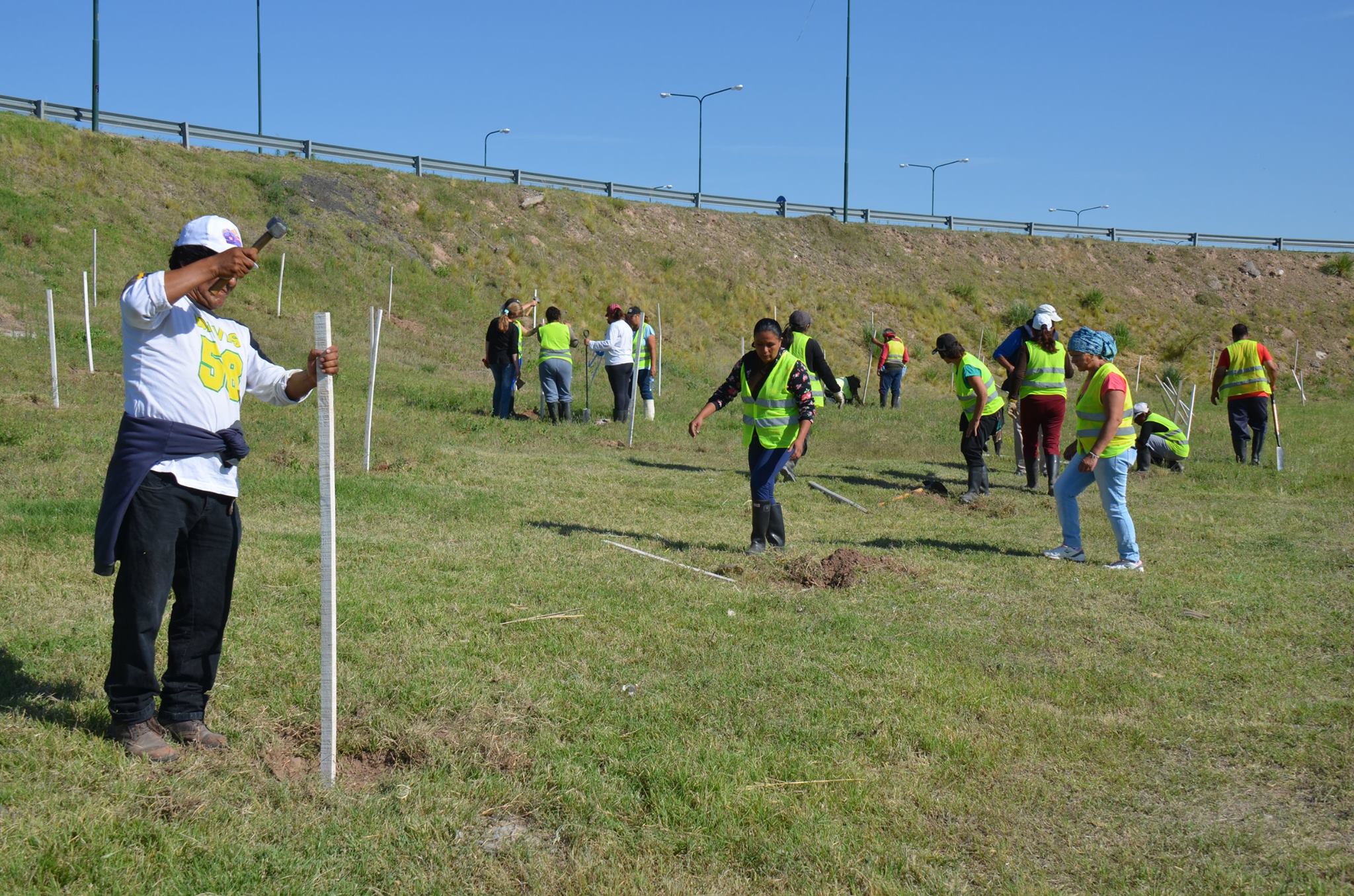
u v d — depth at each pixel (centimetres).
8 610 550
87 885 309
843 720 460
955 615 636
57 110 2809
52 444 1005
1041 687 512
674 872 339
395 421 1412
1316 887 337
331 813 362
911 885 337
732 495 1091
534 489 1063
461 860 339
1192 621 633
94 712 423
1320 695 513
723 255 3884
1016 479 1317
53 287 1970
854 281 4112
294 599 603
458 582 664
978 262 4556
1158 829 379
